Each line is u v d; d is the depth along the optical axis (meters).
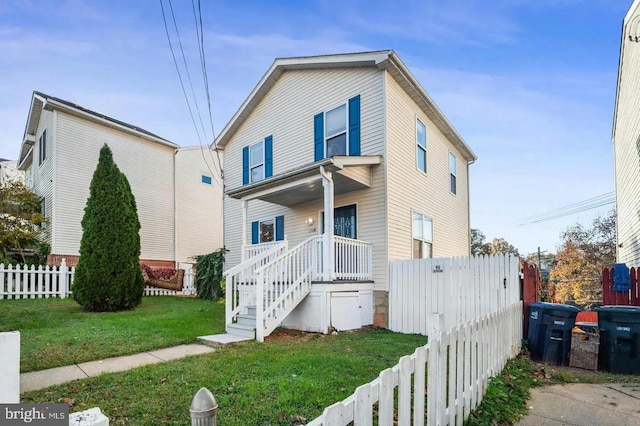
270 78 12.52
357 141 10.06
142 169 17.39
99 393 3.87
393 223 9.60
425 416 3.04
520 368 5.36
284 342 6.71
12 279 11.86
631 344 5.36
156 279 14.97
